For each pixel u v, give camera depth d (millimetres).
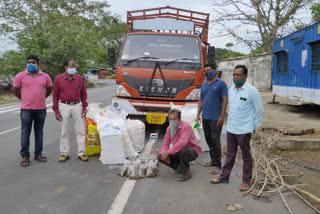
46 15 29250
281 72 13281
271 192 4113
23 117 5195
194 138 4738
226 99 4895
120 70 7137
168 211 3502
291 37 11914
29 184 4336
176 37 7488
